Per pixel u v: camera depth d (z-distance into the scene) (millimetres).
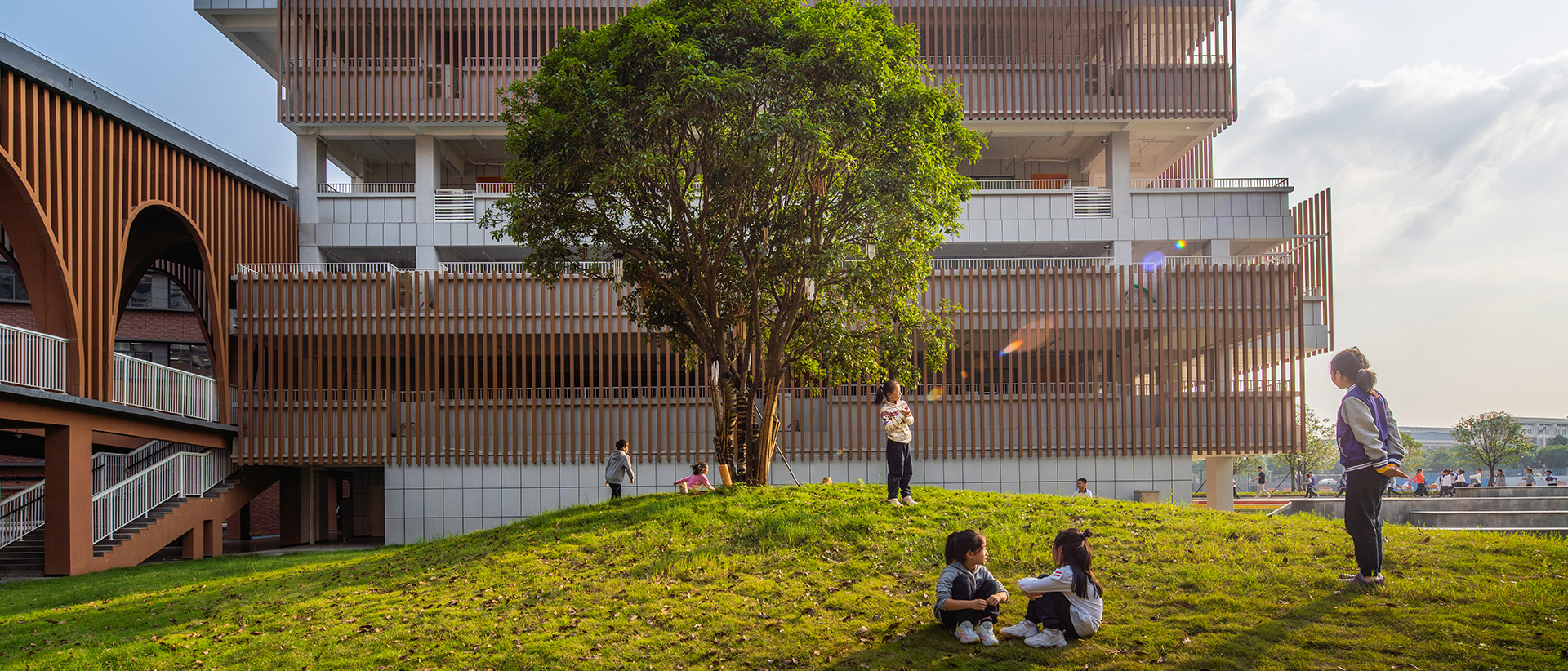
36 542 19859
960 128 15055
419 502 26312
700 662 7324
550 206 14508
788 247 14773
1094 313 27406
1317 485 74812
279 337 25906
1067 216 29688
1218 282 27594
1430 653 6375
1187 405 27234
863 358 15727
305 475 28922
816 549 10484
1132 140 32031
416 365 26250
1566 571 8156
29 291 18531
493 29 28719
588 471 26500
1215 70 29281
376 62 28609
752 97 13188
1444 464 115500
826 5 13945
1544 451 105812
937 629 7555
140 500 21078
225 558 22625
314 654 8055
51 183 18406
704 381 26672
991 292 27344
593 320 26578
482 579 10570
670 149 14086
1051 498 13125
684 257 15312
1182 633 7059
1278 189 29812
